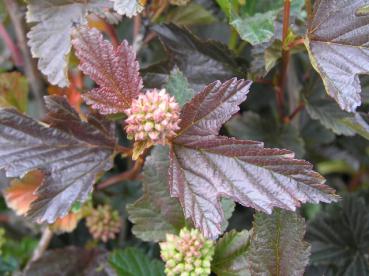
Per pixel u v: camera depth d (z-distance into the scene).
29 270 0.23
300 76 0.26
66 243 0.26
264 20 0.20
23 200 0.22
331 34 0.18
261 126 0.24
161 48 0.25
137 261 0.21
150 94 0.17
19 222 0.27
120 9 0.18
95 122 0.19
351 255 0.22
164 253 0.18
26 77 0.26
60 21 0.20
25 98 0.25
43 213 0.18
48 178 0.19
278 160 0.16
